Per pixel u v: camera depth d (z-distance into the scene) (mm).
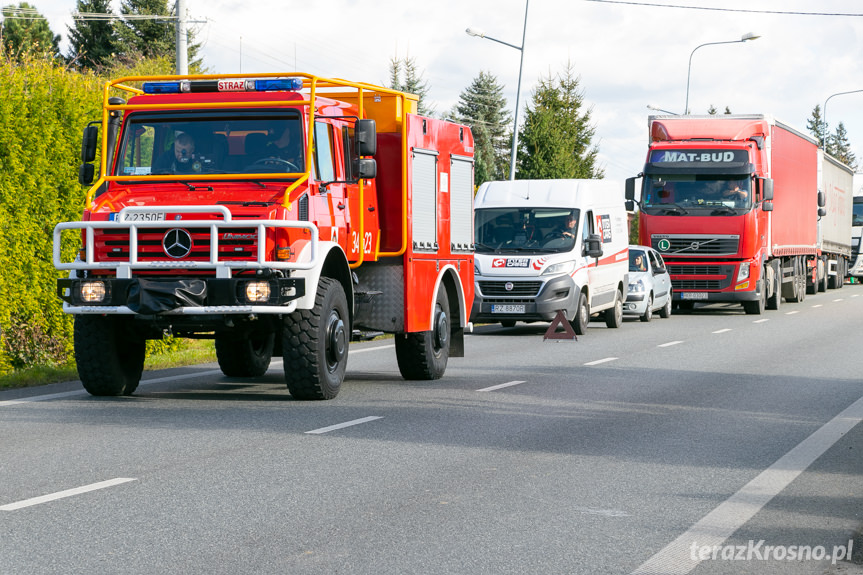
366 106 18188
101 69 54531
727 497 10180
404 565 7871
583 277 30562
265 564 7855
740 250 39906
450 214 20047
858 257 72500
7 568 7691
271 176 15844
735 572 7820
